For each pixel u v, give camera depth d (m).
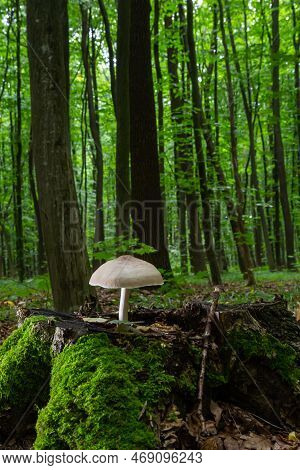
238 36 14.48
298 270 13.94
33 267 23.19
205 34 15.38
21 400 3.11
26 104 15.00
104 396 2.50
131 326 3.11
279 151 14.23
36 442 2.56
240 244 9.80
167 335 2.97
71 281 4.63
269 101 14.29
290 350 3.19
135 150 7.93
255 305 3.51
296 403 3.08
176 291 5.84
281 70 16.33
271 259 15.34
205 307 3.24
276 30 12.30
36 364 3.11
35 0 4.61
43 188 4.67
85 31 12.66
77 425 2.49
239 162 20.08
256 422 2.98
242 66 14.98
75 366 2.69
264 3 13.15
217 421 2.89
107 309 5.93
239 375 3.08
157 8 12.19
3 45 13.62
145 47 7.90
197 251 13.64
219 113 16.64
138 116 7.90
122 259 2.81
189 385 2.85
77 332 2.90
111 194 23.16
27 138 16.39
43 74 4.61
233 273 14.83
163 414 2.61
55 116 4.63
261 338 3.14
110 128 17.62
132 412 2.47
